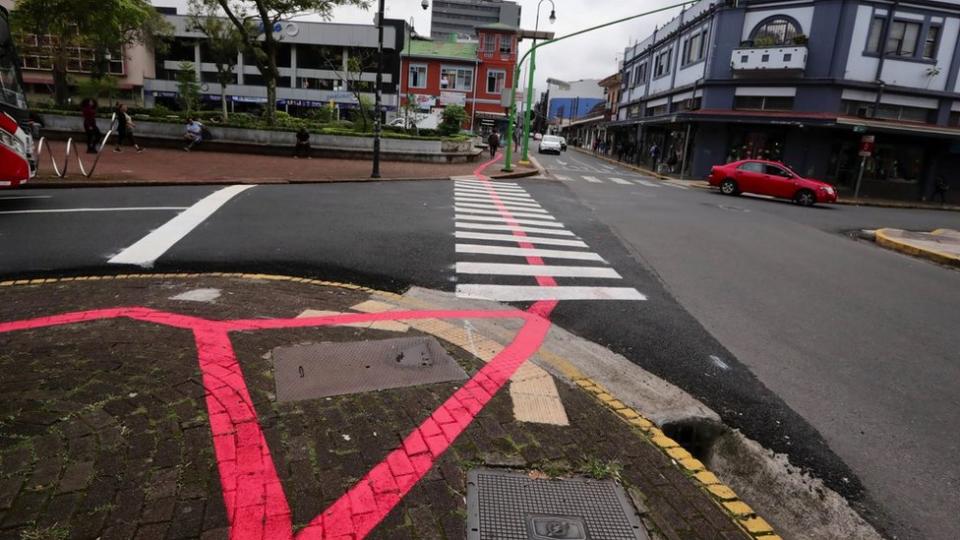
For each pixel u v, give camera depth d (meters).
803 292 7.65
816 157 26.36
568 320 5.87
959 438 4.00
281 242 8.18
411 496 2.78
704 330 5.84
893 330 6.30
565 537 2.58
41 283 5.95
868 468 3.59
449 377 4.09
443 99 50.75
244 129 23.59
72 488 2.65
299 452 3.05
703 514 2.87
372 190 14.79
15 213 8.98
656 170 34.03
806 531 3.03
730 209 17.12
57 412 3.26
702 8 30.77
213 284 6.14
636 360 4.99
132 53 46.91
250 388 3.68
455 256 8.12
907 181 27.02
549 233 10.50
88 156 18.14
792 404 4.36
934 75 25.91
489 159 32.94
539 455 3.22
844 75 25.47
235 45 37.12
